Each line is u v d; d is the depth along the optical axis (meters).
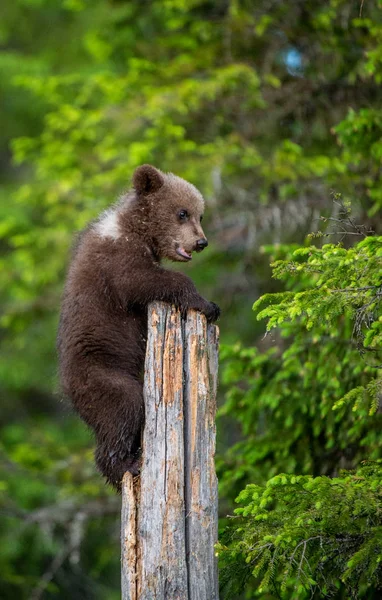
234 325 17.52
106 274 10.58
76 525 16.42
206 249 15.99
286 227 14.28
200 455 8.57
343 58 13.87
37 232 17.64
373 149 11.59
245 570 9.23
